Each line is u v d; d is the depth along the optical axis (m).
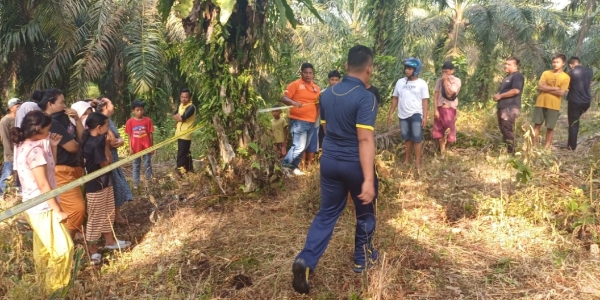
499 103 6.45
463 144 7.22
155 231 4.40
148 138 6.37
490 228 3.96
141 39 10.71
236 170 4.93
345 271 3.36
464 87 12.63
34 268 3.60
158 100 11.91
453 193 4.87
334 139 3.03
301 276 2.88
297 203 4.70
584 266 3.21
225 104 4.84
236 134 4.89
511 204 4.23
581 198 4.05
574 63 6.94
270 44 5.47
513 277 3.16
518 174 4.11
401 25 10.39
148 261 3.75
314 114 5.98
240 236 4.04
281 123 6.96
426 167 6.01
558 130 8.55
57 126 3.85
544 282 3.07
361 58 2.99
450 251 3.57
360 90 2.92
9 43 10.37
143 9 10.97
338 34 14.99
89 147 3.90
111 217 4.14
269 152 5.11
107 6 10.80
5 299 3.05
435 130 6.54
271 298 3.08
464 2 15.22
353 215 4.35
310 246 2.99
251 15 4.70
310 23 14.98
